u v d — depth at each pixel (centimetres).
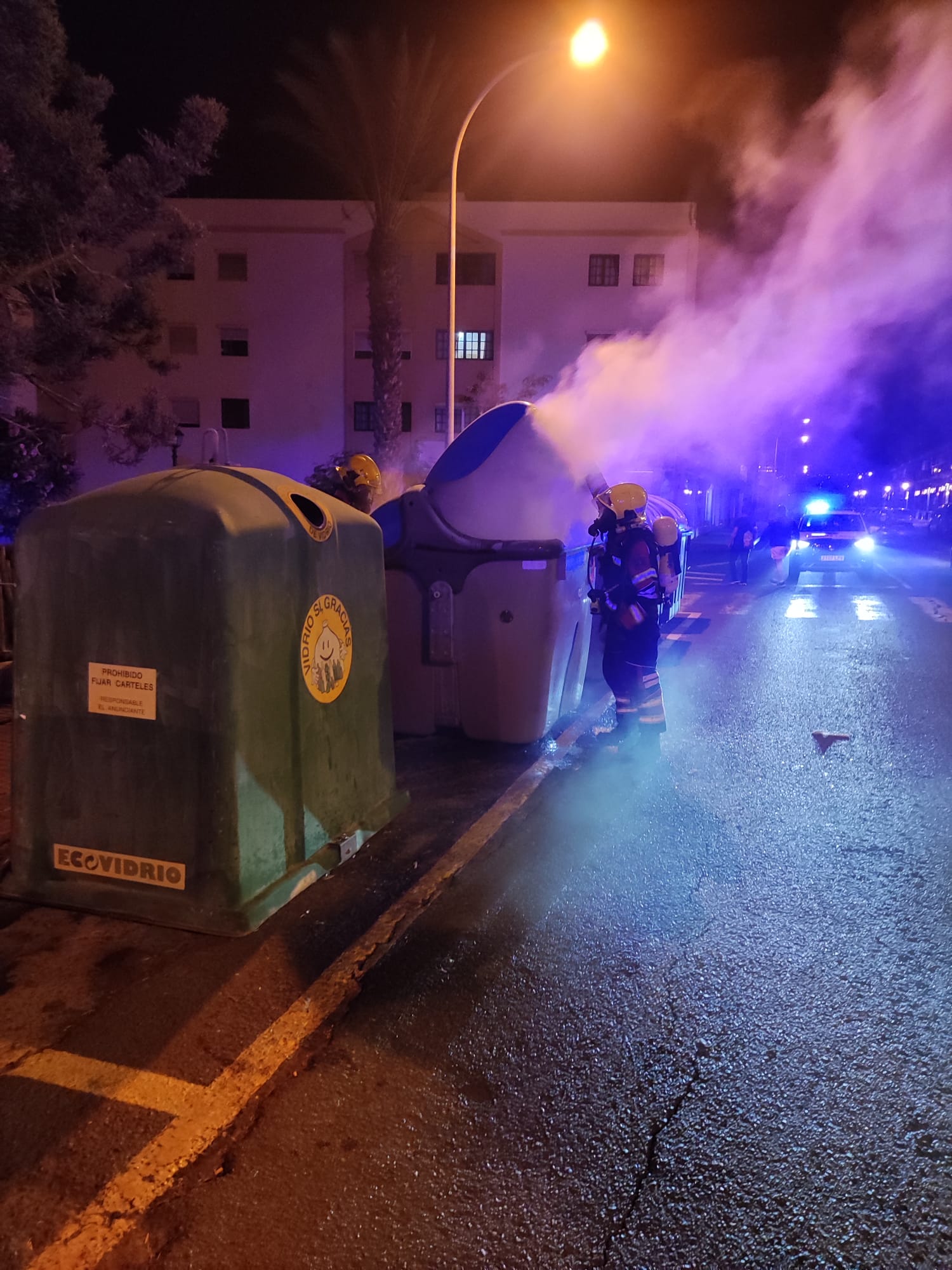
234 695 343
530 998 316
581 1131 251
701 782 559
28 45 1267
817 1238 217
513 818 489
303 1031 295
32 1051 284
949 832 476
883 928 369
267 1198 227
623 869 426
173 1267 208
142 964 334
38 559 357
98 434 3825
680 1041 292
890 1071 278
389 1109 259
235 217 3838
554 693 647
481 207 3791
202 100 1388
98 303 1477
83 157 1327
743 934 364
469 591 600
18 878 378
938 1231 219
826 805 519
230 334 3919
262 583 356
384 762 475
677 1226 220
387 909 380
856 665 962
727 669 943
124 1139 247
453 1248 213
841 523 2133
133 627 347
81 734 361
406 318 3878
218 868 351
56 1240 214
